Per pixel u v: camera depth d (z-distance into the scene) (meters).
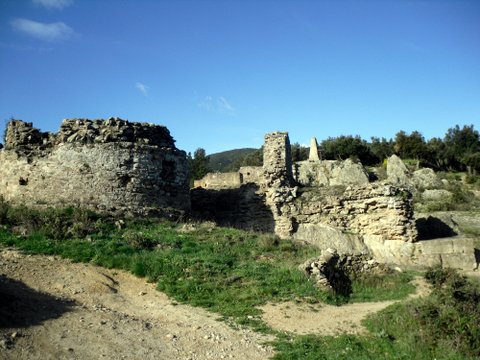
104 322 10.98
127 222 19.52
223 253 17.38
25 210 18.73
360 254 18.47
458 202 39.75
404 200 22.84
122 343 9.97
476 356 10.78
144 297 13.35
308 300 14.17
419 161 62.97
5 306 10.76
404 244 22.33
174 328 11.30
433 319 12.18
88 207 19.70
